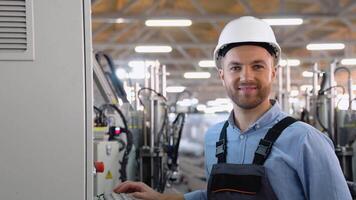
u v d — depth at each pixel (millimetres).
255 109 1516
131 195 1562
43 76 1033
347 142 4332
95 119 3049
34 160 1024
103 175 2238
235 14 6801
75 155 1033
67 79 1038
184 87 14531
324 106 4492
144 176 4109
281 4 6523
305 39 8867
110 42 8539
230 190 1417
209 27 8453
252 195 1372
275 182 1368
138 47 8711
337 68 4562
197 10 7336
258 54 1457
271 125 1477
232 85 1488
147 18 6684
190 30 8695
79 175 1032
